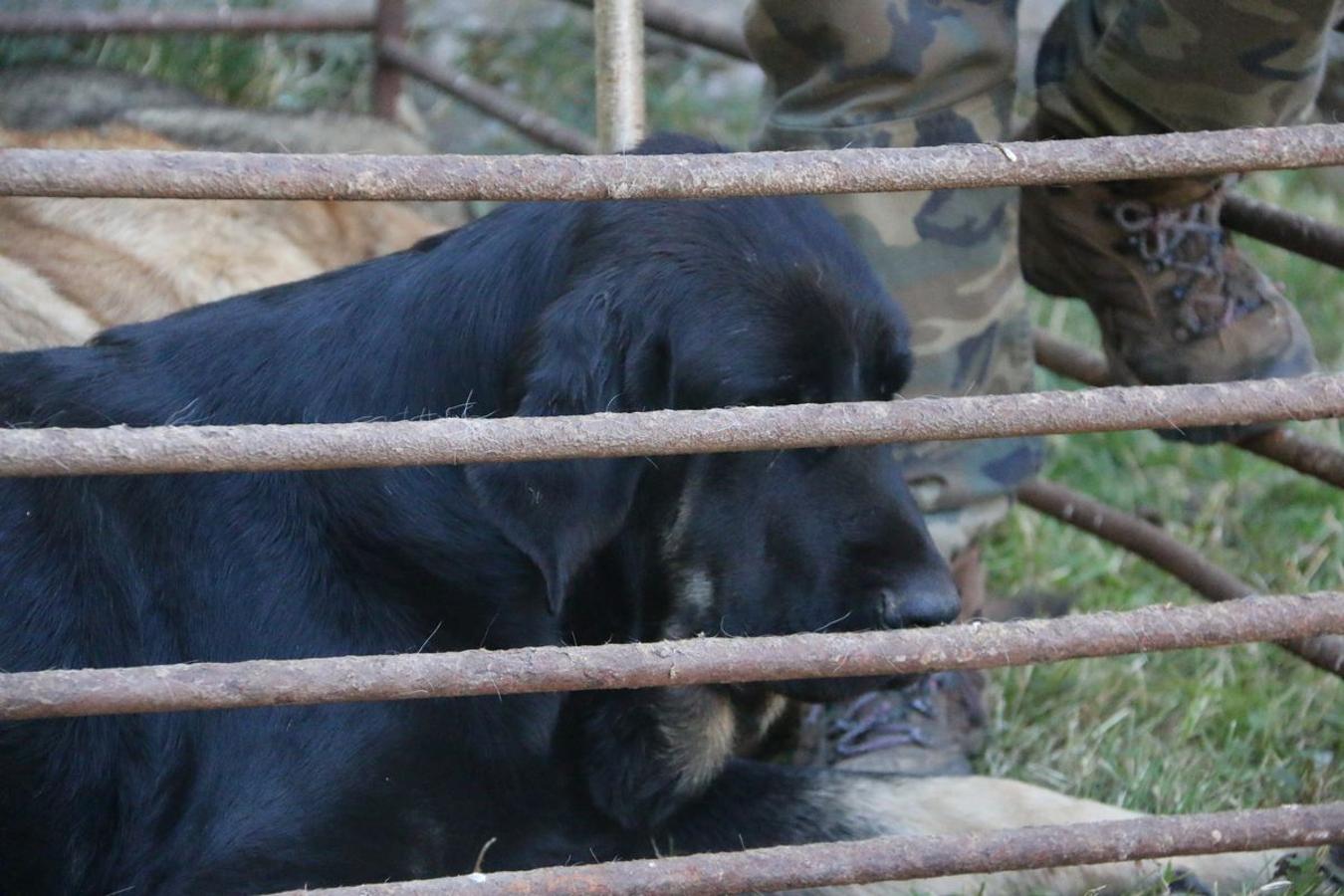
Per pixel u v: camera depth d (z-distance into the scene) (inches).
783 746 197.3
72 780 142.8
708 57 400.2
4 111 283.3
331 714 140.0
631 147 156.6
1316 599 120.6
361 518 147.7
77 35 301.7
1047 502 225.0
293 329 155.1
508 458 111.0
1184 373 191.6
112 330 159.6
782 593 147.4
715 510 149.5
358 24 317.4
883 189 113.6
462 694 112.2
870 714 192.7
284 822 137.5
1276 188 372.8
